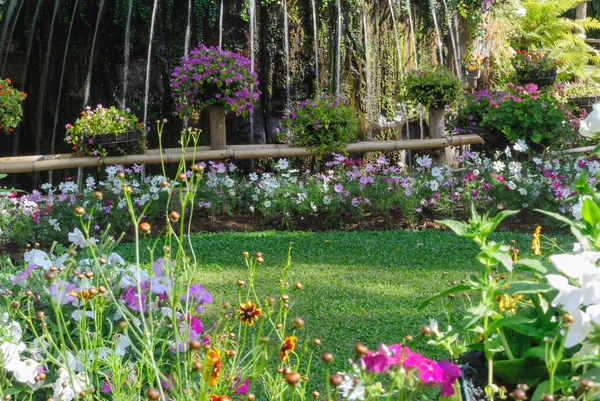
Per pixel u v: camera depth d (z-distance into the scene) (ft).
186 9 30.27
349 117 26.61
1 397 6.95
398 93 32.94
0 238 20.43
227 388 6.82
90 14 30.68
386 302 15.33
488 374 6.18
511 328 6.49
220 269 18.04
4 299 8.95
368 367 4.89
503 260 5.51
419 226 23.79
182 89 25.73
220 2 30.01
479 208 24.50
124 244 21.17
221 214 24.48
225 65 25.61
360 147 26.94
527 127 27.22
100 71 30.73
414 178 25.17
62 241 21.26
